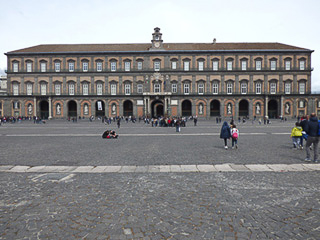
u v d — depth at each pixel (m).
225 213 5.84
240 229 5.09
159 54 75.75
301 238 4.74
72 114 80.44
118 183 8.27
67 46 81.75
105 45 82.31
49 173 9.63
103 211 5.96
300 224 5.30
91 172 9.75
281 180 8.51
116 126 43.78
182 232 4.96
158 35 75.88
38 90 76.81
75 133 28.09
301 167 10.38
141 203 6.46
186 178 8.84
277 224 5.30
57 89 76.94
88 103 76.94
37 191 7.45
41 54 76.31
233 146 16.16
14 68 76.88
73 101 79.31
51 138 22.48
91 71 76.19
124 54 76.19
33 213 5.88
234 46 78.38
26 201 6.62
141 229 5.08
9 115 77.00
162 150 15.12
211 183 8.20
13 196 7.01
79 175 9.31
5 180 8.66
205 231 5.00
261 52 74.44
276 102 76.88
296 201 6.57
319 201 6.57
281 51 73.94
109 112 77.00
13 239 4.72
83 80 76.62
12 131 31.33
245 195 7.04
